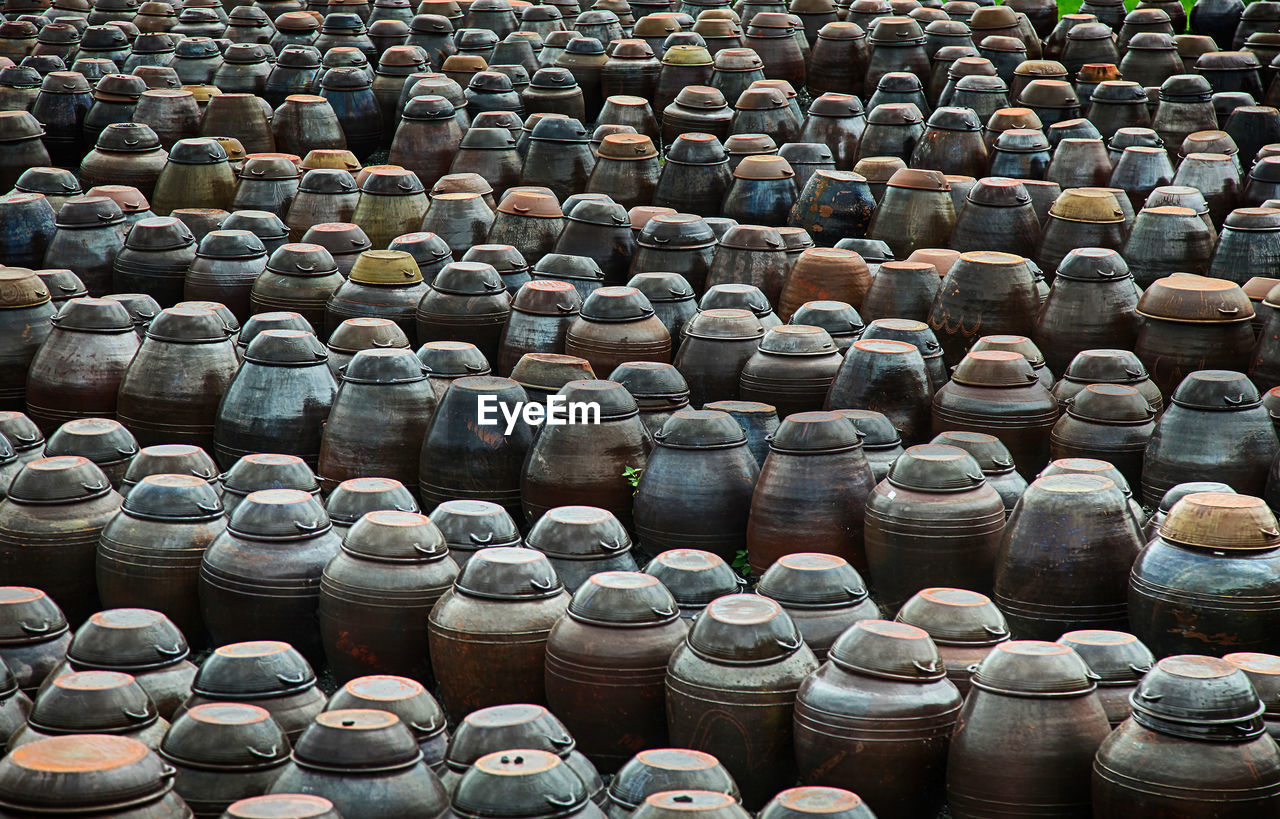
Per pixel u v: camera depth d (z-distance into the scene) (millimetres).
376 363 8570
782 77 15953
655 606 6473
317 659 7410
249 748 5688
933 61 15789
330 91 14930
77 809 5098
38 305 9992
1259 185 11844
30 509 7820
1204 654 6480
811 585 6574
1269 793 5355
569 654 6422
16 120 14008
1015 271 9328
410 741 5574
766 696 6070
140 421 9156
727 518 7777
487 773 5277
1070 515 6871
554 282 9758
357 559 7043
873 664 5918
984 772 5680
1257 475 7766
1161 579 6566
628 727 6422
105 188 12133
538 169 13078
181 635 6805
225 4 20141
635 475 8086
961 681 6141
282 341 8828
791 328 8828
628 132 13094
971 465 7277
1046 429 8242
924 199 11039
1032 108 13852
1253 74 15367
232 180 12984
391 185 11953
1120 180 11875
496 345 9914
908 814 5938
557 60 15812
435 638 6719
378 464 8461
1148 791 5387
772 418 8344
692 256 10555
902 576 7211
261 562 7215
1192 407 7879
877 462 7863
